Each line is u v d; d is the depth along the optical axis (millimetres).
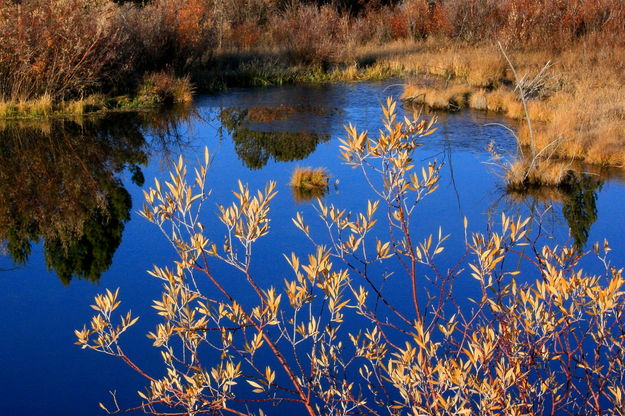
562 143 12242
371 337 3273
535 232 8438
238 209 2840
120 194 10773
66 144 13539
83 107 16031
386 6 29047
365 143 2855
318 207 9367
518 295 3156
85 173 11852
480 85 18594
